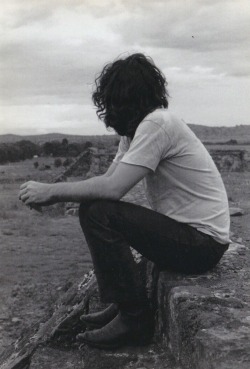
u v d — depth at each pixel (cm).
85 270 1182
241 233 664
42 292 974
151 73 340
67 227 1892
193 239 345
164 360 337
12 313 852
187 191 347
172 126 336
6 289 1002
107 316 380
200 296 336
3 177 4547
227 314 311
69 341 404
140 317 354
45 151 8481
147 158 328
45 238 1645
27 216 2203
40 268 1195
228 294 344
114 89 337
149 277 410
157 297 380
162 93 345
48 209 2252
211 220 351
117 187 328
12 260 1287
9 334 757
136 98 338
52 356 382
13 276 1116
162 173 346
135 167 328
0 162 7238
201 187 350
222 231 354
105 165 3378
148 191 360
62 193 333
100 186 328
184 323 313
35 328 442
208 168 354
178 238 341
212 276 381
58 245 1520
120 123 345
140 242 342
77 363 361
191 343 299
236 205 1206
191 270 370
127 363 339
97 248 333
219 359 256
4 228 1856
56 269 1194
